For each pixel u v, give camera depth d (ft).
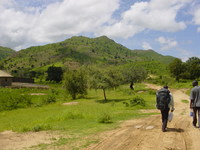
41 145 24.06
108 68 110.52
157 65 452.35
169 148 20.35
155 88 192.34
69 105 91.71
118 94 145.89
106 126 34.78
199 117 28.02
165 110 26.86
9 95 118.52
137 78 179.32
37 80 401.70
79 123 41.96
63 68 387.55
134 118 44.27
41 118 55.72
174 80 288.71
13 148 23.38
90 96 139.23
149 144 21.86
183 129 28.35
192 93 28.19
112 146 21.91
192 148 20.36
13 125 46.88
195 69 297.94
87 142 24.03
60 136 28.48
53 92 159.53
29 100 104.53
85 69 127.34
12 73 541.34
